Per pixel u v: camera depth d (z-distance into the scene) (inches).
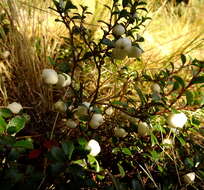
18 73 8.2
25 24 9.1
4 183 4.1
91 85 9.1
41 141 6.0
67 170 4.1
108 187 4.7
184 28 17.2
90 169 5.0
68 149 4.2
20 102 7.7
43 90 7.8
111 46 5.6
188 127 6.5
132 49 5.6
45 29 10.0
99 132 6.6
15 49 8.6
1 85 7.7
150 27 15.1
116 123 6.6
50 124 6.7
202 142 7.8
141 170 6.1
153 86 5.8
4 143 4.2
